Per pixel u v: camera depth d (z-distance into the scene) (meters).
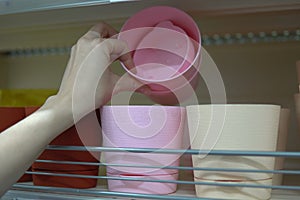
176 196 0.44
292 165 0.63
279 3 0.53
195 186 0.46
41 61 0.94
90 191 0.47
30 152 0.42
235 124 0.41
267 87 0.73
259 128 0.41
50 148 0.48
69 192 0.49
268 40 0.73
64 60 0.91
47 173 0.49
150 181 0.43
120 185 0.47
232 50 0.76
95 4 0.49
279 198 0.44
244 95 0.75
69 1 0.49
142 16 0.50
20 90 0.74
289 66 0.72
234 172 0.42
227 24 0.67
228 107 0.41
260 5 0.54
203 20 0.64
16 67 0.97
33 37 0.81
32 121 0.43
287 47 0.72
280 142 0.49
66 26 0.71
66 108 0.45
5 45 0.89
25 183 0.54
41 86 0.94
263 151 0.41
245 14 0.60
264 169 0.42
